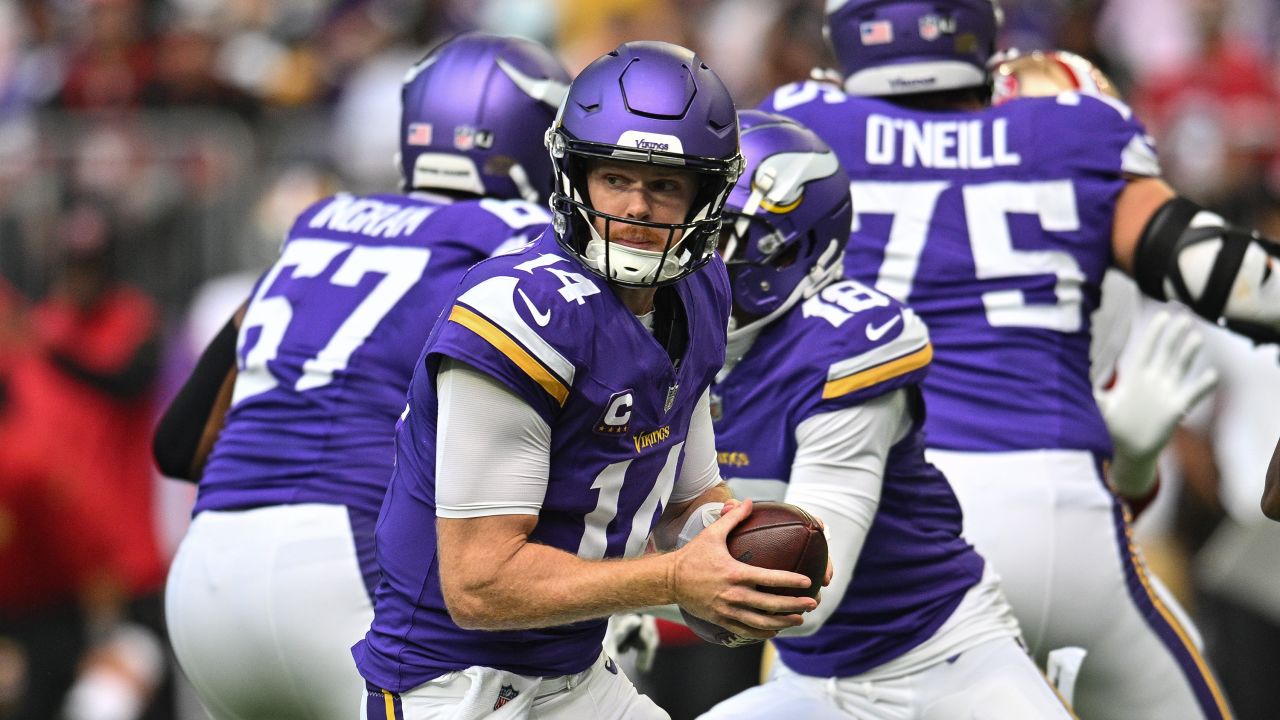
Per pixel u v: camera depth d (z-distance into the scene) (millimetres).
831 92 15727
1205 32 34250
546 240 10812
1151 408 15922
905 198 15031
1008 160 15008
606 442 10578
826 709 13484
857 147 15250
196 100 33375
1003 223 14875
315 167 30516
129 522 25422
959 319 14812
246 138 32094
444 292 13844
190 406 15219
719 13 40688
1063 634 14602
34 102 34594
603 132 10195
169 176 30969
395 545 10969
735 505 10781
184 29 34375
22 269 30609
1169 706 14734
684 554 10211
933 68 15578
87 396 25156
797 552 10719
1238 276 14453
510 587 10203
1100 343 16188
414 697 11039
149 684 25172
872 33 15625
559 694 11227
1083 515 14453
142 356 25641
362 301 14016
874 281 14953
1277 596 22172
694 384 11086
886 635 13297
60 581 25031
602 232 10383
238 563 13750
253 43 35938
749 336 13055
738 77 38156
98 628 25172
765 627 10133
